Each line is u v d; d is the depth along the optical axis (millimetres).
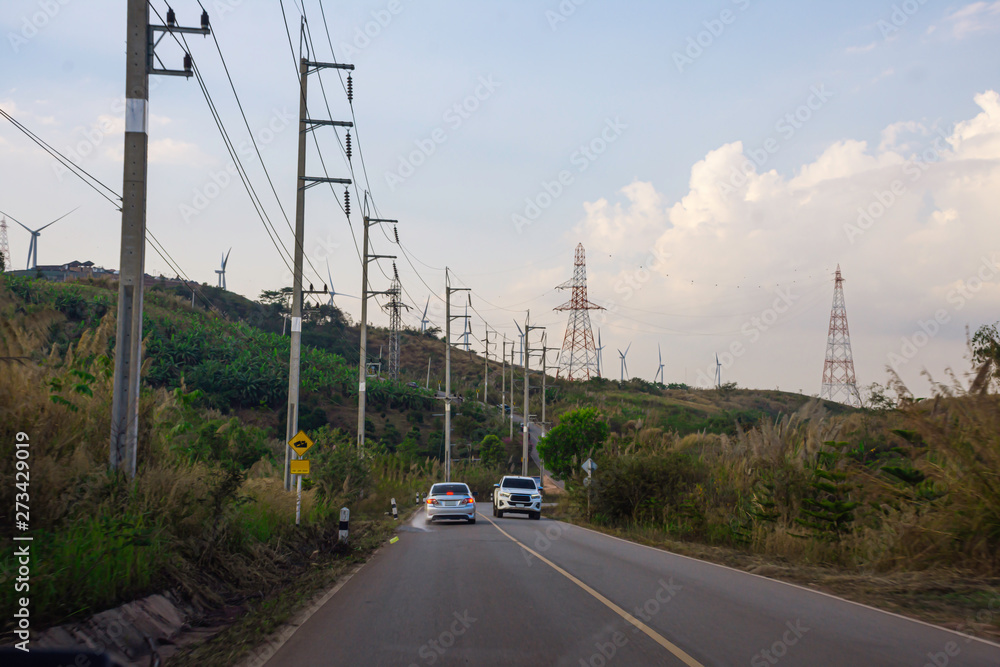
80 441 11312
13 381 10242
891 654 7336
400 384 102000
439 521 31250
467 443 88125
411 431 85938
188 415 16422
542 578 12695
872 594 11320
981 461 13227
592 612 9461
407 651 7348
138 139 12898
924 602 10523
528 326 66750
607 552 17719
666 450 29438
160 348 66750
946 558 13133
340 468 32469
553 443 62219
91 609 7785
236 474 12922
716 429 47625
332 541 19359
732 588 11859
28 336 11023
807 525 17109
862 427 19453
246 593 11578
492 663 6875
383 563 15328
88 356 12586
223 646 7777
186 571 10531
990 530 12734
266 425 67250
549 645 7594
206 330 74000
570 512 36594
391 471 47625
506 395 149500
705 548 19266
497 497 35156
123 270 12531
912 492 14891
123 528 9273
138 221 12695
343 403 87562
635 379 134250
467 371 170750
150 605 8797
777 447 20719
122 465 11602
